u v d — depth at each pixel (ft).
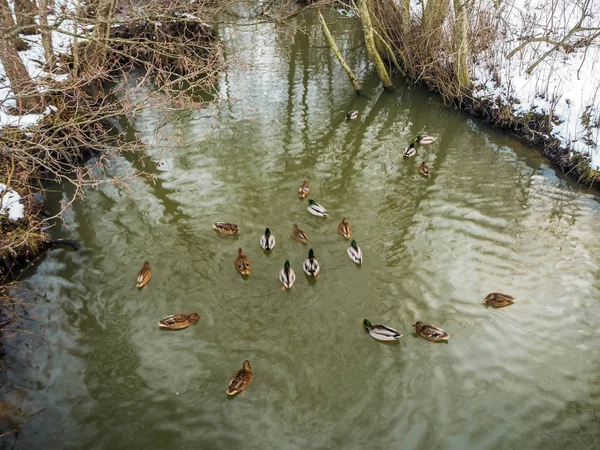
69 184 31.60
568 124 34.83
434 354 20.27
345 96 45.24
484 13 43.21
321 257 25.52
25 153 23.30
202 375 19.51
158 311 22.38
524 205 29.60
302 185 31.04
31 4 30.17
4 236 23.95
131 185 31.32
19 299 21.67
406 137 38.42
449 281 23.82
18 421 17.78
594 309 22.12
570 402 18.35
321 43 56.85
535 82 39.32
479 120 40.47
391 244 26.37
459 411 18.12
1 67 35.50
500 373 19.47
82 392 18.83
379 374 19.52
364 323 21.29
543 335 20.97
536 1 51.78
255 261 25.25
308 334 21.25
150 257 25.48
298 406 18.37
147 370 19.69
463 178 32.53
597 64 40.32
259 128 38.58
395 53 49.67
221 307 22.57
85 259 25.31
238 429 17.61
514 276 24.04
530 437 17.26
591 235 27.02
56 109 32.35
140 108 25.96
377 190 31.19
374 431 17.49
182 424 17.76
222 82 46.42
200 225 27.81
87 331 21.38
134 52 46.83
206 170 32.94
